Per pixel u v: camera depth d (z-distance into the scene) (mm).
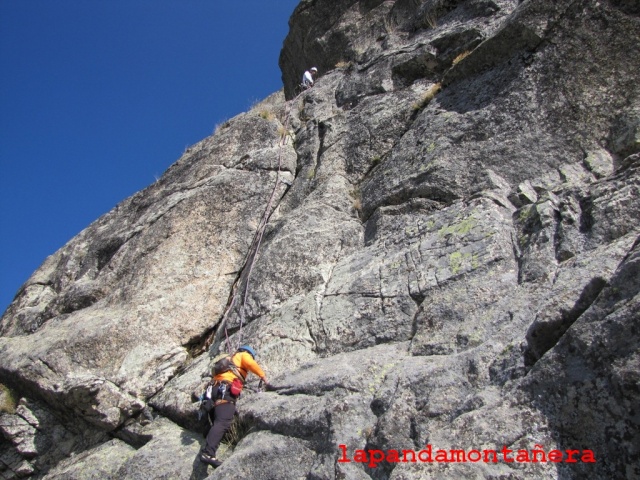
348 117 12469
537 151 8789
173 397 8438
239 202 11461
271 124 13297
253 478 6258
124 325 9625
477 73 10586
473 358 5867
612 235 6531
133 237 11695
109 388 8766
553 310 5238
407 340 7020
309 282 8930
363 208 10023
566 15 9391
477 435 4789
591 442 4391
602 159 8227
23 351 9836
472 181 8875
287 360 7793
